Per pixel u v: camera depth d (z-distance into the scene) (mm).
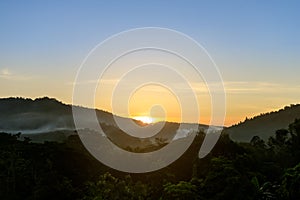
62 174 58531
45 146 64875
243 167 50406
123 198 50250
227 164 47125
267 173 54469
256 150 66562
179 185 45000
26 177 54469
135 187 53438
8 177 53750
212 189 44031
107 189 50062
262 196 43031
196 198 42906
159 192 52531
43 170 54281
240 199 41031
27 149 62344
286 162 65000
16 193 52844
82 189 53875
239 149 61031
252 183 43125
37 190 49531
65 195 49500
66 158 62031
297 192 42531
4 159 57156
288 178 44219
